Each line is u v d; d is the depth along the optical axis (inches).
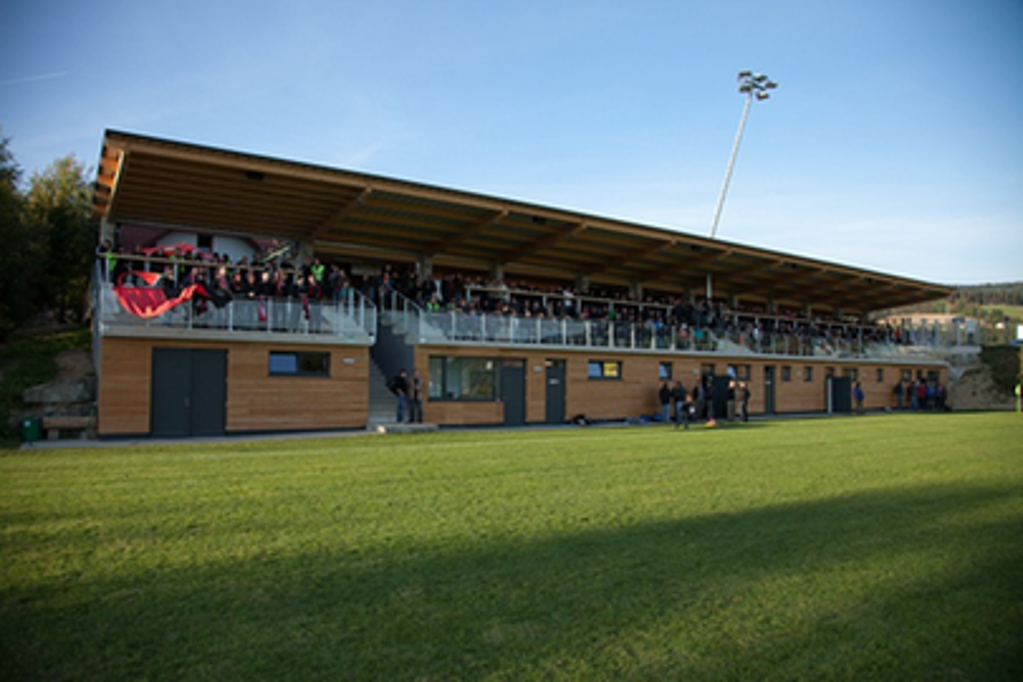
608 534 344.8
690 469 567.5
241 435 829.8
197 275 828.0
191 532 331.3
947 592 273.1
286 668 197.3
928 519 393.1
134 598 246.1
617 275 1555.1
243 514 369.7
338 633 221.0
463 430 960.3
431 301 1052.5
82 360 916.6
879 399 1804.9
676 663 207.2
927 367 1994.3
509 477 509.7
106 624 223.9
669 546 326.0
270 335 852.6
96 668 194.9
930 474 557.9
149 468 526.9
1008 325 3499.0
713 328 1446.9
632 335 1259.2
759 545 331.3
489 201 1042.7
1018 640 230.1
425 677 194.1
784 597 263.7
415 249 1252.5
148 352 789.2
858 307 2117.4
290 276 977.5
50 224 1348.4
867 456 673.6
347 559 294.5
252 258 1295.5
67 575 267.7
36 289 1336.1
